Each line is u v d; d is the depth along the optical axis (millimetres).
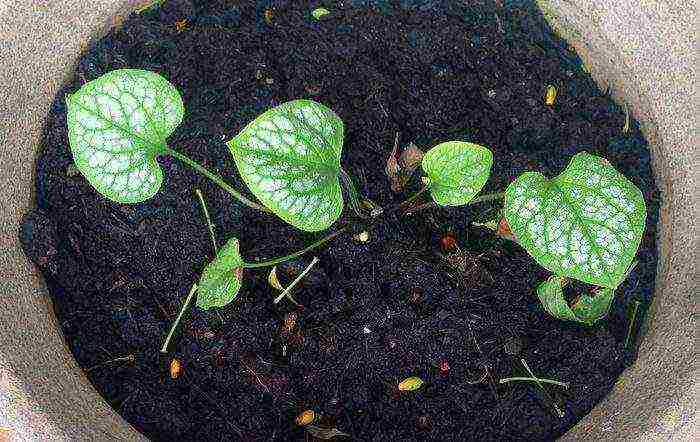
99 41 599
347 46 608
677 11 530
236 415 544
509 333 560
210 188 578
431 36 617
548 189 469
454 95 606
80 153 473
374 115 596
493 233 578
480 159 492
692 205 546
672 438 457
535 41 628
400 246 567
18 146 543
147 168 494
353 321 554
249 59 605
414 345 554
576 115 609
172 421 538
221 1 628
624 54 580
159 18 618
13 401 447
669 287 554
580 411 548
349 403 550
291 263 562
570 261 452
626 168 594
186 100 594
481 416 548
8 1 509
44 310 542
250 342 552
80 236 569
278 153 439
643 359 538
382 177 583
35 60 544
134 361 550
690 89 541
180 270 564
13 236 536
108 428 500
